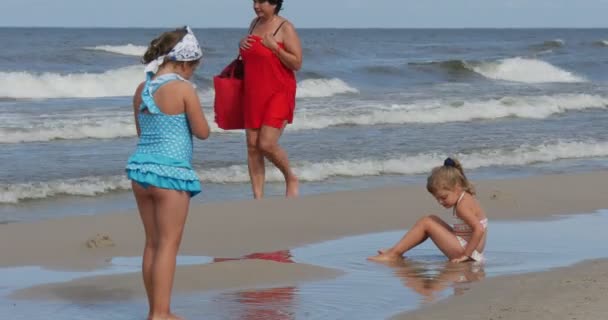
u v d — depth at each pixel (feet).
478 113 64.54
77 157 43.62
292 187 32.42
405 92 83.25
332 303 18.84
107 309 18.48
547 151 47.62
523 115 66.13
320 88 83.46
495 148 47.93
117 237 25.94
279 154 31.37
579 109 71.51
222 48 135.13
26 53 111.86
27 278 21.29
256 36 30.17
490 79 111.86
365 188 35.99
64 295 19.56
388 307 18.47
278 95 30.48
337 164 41.83
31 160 42.50
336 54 139.54
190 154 17.03
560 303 17.71
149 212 17.12
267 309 18.34
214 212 29.19
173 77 16.78
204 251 24.50
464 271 22.29
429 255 24.49
